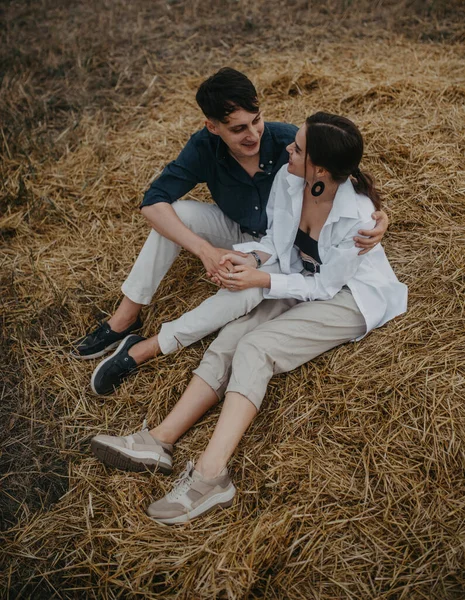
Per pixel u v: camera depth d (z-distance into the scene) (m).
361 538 1.77
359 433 1.99
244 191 2.27
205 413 2.19
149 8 4.90
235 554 1.76
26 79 4.16
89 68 4.25
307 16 4.55
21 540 1.92
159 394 2.26
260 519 1.83
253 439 2.09
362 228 2.01
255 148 2.06
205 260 2.17
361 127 3.10
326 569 1.72
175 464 2.07
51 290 2.74
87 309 2.65
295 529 1.82
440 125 3.04
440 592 1.63
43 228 3.08
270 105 3.54
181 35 4.52
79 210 3.14
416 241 2.56
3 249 3.00
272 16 4.61
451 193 2.69
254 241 2.43
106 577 1.78
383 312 2.17
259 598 1.68
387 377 2.09
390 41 4.12
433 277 2.39
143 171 3.25
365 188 2.04
